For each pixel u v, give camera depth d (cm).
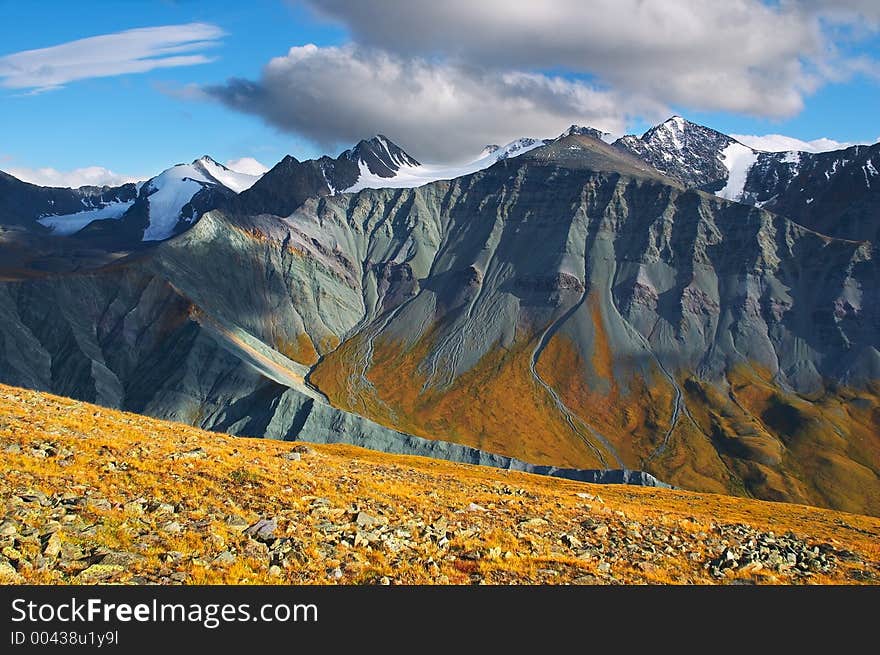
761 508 8006
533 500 5162
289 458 5222
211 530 3158
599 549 3997
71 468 3556
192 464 4103
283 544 3173
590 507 5169
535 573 3428
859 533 6625
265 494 3819
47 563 2617
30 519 2877
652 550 4141
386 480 4988
